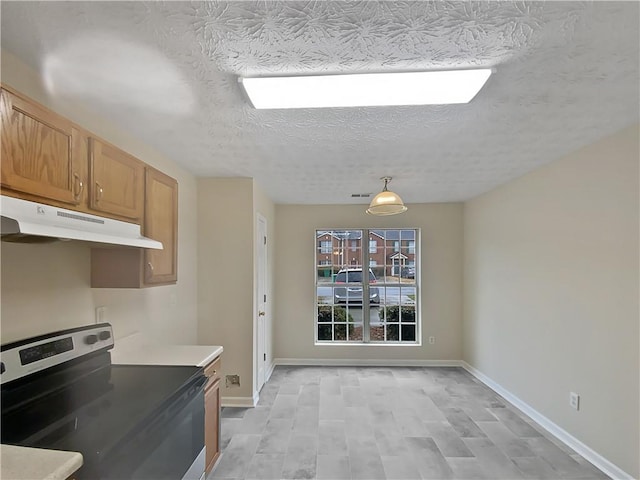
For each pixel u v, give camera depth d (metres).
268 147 2.37
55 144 1.26
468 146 2.36
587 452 2.34
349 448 2.48
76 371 1.62
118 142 2.01
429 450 2.46
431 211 4.65
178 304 2.86
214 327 3.25
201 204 3.26
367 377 4.06
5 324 1.35
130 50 1.27
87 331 1.70
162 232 2.09
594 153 2.30
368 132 2.09
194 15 1.08
